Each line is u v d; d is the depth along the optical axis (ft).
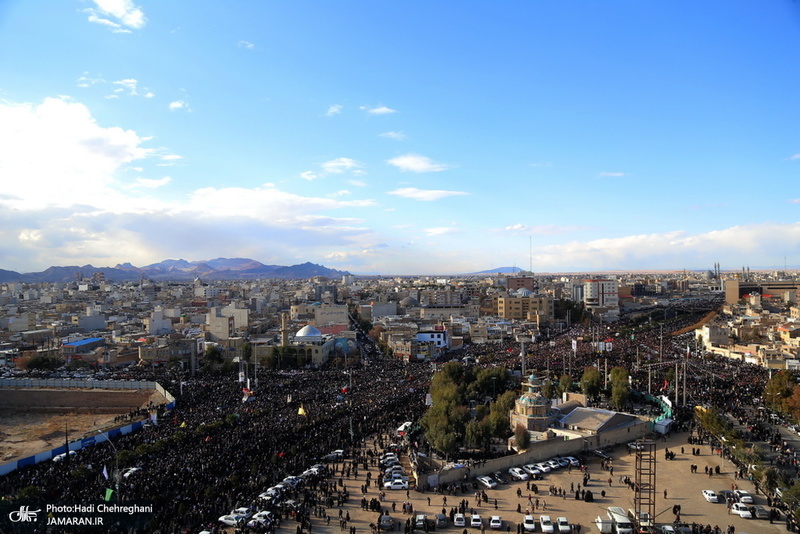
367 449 341.41
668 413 405.39
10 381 578.25
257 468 291.99
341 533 232.73
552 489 278.67
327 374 614.75
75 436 459.73
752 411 428.15
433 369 613.52
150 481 267.80
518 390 485.15
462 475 297.74
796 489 249.34
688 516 250.16
